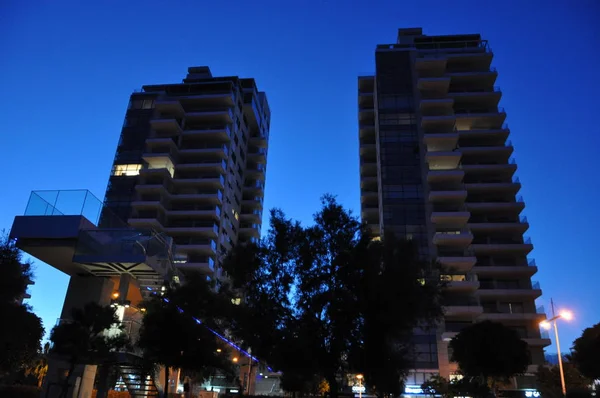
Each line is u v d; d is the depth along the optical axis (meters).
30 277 18.47
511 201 63.84
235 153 78.56
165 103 73.56
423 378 51.81
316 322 19.02
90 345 20.31
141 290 27.36
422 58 71.00
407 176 64.88
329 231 20.58
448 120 66.06
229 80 82.94
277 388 62.91
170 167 70.44
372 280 17.67
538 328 56.22
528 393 44.16
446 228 61.22
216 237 67.06
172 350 22.27
